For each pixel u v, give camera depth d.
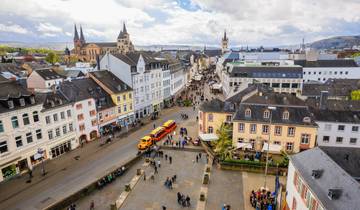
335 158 26.78
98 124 54.38
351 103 54.56
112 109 58.25
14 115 37.09
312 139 42.12
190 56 152.12
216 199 31.97
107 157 44.41
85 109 50.53
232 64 107.25
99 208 30.22
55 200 31.95
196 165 41.31
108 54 65.25
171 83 90.06
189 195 32.88
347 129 48.22
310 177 23.30
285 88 92.12
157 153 45.44
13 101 37.38
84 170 39.75
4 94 37.28
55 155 44.75
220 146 42.78
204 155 45.03
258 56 155.25
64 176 37.88
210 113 50.78
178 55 142.25
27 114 39.06
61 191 33.94
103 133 56.03
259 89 50.56
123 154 45.50
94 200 31.83
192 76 146.25
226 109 50.41
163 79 81.38
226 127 47.22
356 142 48.44
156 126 61.59
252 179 36.72
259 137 44.47
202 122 52.34
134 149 47.69
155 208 30.22
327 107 53.88
